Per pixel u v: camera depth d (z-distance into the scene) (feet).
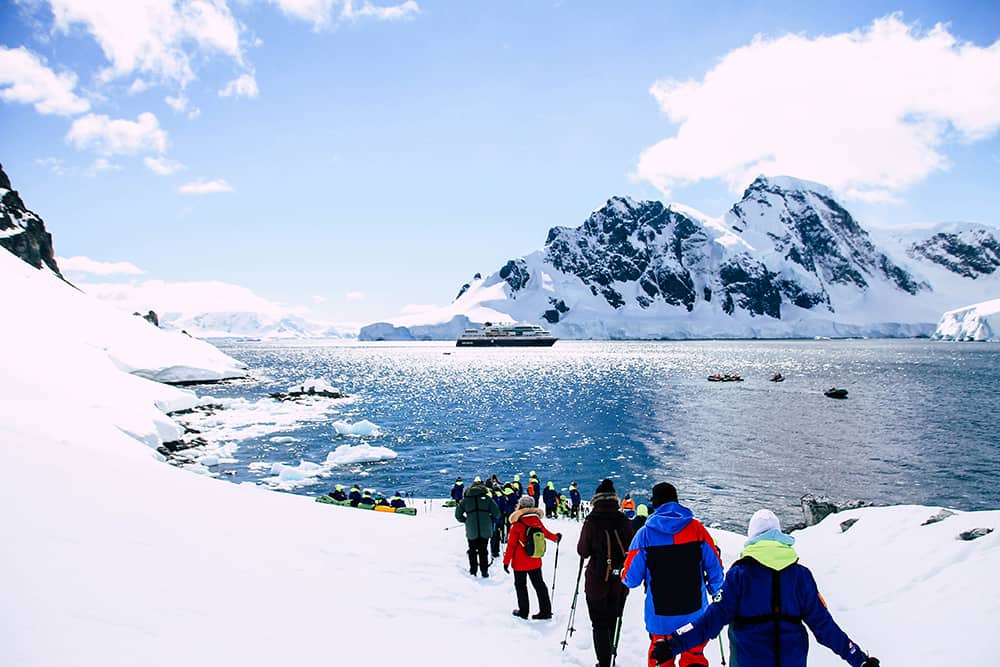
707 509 108.06
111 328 297.12
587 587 22.47
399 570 35.65
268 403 256.73
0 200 409.28
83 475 36.81
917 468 136.05
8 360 125.49
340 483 127.75
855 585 31.42
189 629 20.24
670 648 14.83
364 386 344.69
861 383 329.93
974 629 22.56
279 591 26.63
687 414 223.30
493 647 24.58
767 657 14.14
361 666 20.47
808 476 130.52
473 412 234.99
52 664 15.66
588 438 179.73
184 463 131.13
